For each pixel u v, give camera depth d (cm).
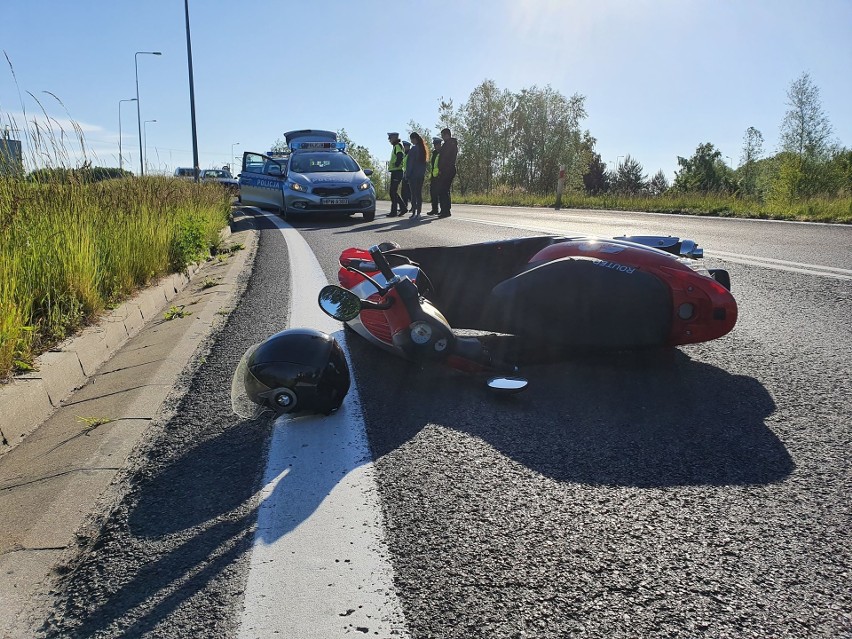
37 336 389
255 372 281
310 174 1472
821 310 457
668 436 265
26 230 473
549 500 216
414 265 371
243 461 258
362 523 206
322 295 311
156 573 185
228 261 863
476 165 4409
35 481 250
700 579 172
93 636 161
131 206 718
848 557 180
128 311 496
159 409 320
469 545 191
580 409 299
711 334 331
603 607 162
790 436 260
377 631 156
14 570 190
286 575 180
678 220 1244
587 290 334
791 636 151
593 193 2416
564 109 4325
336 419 297
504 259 382
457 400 317
